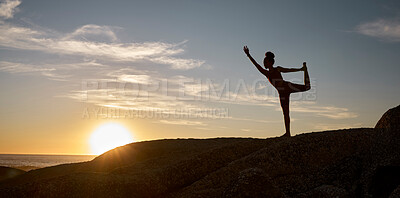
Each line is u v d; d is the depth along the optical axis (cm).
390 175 815
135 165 1134
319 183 858
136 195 848
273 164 894
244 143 1069
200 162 988
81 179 824
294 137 987
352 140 931
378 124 904
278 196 690
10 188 798
